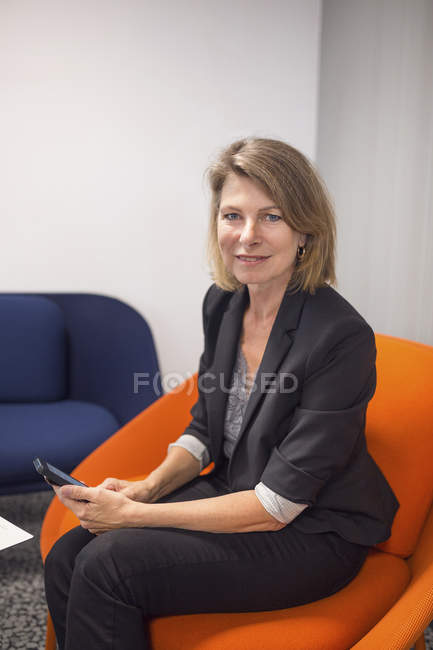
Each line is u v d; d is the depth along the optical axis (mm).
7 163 2469
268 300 1162
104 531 1021
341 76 2408
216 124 2650
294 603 988
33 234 2539
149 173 2615
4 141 2451
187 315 2762
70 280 2607
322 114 2635
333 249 1117
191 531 1000
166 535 978
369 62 2154
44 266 2572
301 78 2693
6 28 2379
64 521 1316
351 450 1009
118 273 2654
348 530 1048
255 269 1074
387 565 1127
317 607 993
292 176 1023
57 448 1849
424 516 1155
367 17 2170
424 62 1795
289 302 1104
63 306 2477
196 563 945
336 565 1021
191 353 2797
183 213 2680
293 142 2740
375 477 1108
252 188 1030
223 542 986
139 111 2561
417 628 891
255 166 1008
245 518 995
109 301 2463
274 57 2650
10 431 1927
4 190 2480
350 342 1014
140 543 948
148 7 2496
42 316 2375
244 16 2590
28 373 2320
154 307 2719
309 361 1014
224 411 1227
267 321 1181
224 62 2609
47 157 2502
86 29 2455
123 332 2398
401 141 1923
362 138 2207
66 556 1053
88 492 998
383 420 1229
